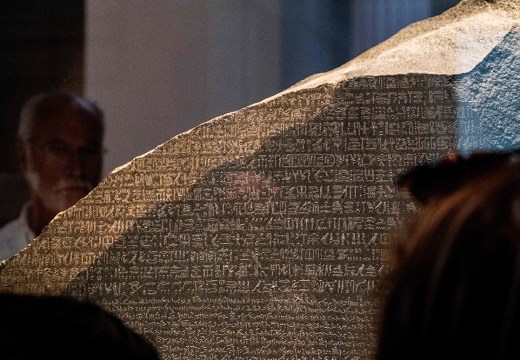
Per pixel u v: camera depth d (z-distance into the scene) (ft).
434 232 3.10
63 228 10.04
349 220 9.38
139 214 9.87
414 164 9.30
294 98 9.62
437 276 3.01
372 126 9.42
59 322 3.54
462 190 3.18
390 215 9.31
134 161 9.94
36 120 14.51
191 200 9.76
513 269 2.90
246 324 9.53
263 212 9.57
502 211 3.00
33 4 14.97
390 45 10.94
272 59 15.48
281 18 15.55
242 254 9.59
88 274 9.92
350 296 9.33
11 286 10.05
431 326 2.99
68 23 14.93
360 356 9.26
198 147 9.81
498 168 3.30
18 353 3.44
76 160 14.47
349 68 10.37
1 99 14.87
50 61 14.96
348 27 15.94
